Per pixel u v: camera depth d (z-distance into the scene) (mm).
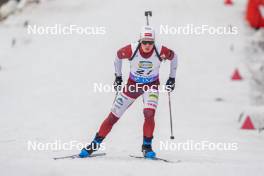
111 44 57594
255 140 30703
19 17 70125
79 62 52875
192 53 55156
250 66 52469
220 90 45406
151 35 20797
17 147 25734
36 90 44375
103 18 66125
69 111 37688
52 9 71625
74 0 74625
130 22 63969
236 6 71250
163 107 39812
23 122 33875
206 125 34656
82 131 31375
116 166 18625
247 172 18156
